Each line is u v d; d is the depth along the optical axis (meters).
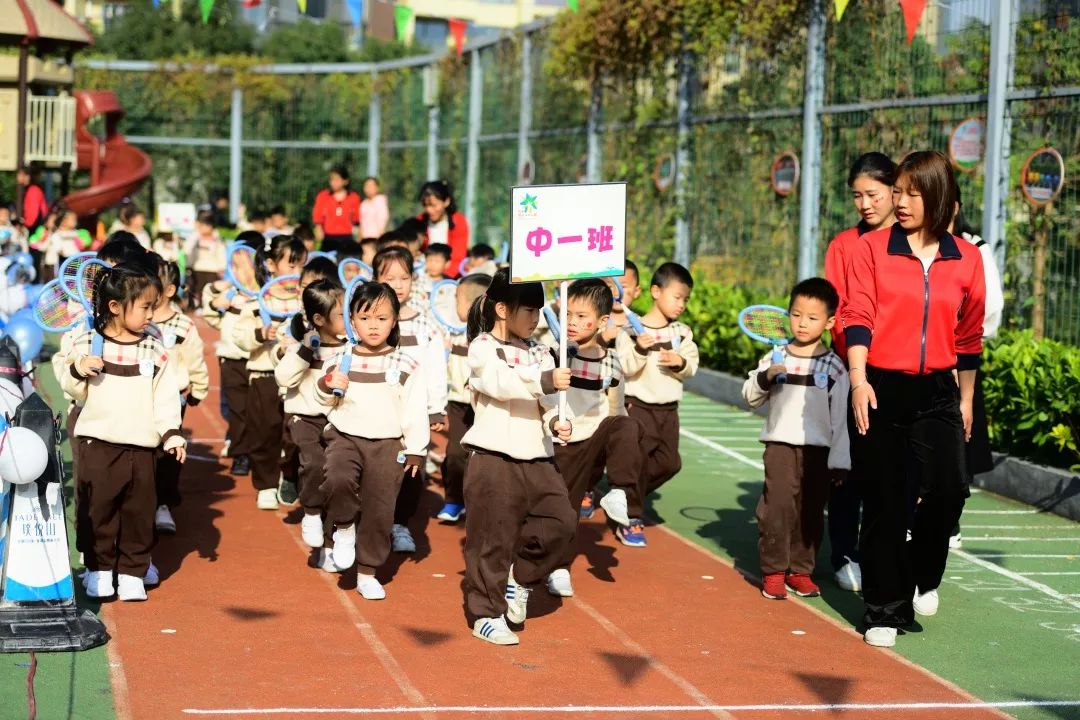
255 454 8.42
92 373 6.14
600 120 18.25
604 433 7.08
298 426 7.34
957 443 6.15
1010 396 9.46
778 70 13.95
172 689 5.20
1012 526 8.57
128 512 6.33
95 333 6.30
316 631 6.05
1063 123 10.11
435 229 12.66
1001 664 5.93
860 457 6.19
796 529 6.96
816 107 13.14
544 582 6.96
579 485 7.15
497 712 5.09
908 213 6.09
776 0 13.53
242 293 9.19
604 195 6.00
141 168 27.48
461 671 5.56
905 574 6.11
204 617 6.19
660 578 7.25
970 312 6.24
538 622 6.35
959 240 6.21
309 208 31.77
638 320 7.79
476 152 23.59
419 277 9.59
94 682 5.24
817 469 6.90
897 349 6.07
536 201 5.85
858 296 6.15
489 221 23.05
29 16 23.62
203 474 9.55
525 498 6.04
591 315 6.71
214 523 8.11
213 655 5.64
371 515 6.57
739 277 14.80
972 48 11.10
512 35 21.62
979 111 11.02
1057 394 9.04
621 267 6.05
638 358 7.84
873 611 6.15
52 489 5.73
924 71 11.72
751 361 13.55
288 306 8.60
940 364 6.09
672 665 5.77
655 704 5.27
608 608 6.64
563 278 5.91
